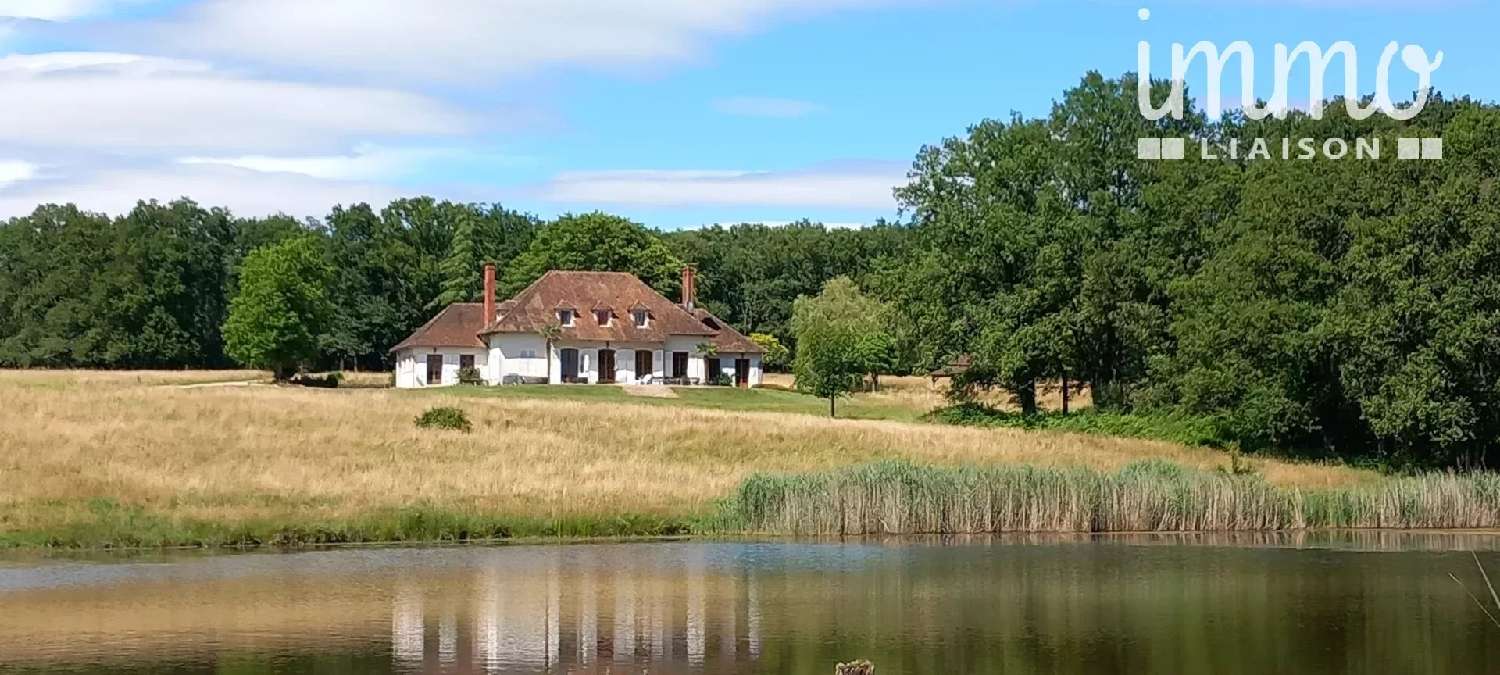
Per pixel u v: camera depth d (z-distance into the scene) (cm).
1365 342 5903
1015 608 3234
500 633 2945
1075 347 8019
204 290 14625
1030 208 8494
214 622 3031
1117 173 8412
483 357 10588
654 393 8988
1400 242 5931
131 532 4144
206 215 16012
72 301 13588
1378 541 4512
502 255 15200
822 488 4628
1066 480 4759
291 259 10931
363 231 15200
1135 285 7894
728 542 4381
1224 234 7181
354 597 3341
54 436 5178
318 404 6234
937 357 8519
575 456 5606
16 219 16038
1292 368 6475
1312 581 3612
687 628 3003
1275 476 5784
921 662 2702
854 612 3189
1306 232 6431
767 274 16388
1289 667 2658
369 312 14025
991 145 8669
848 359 8581
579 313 10000
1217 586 3531
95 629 2950
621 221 13550
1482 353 5859
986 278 8412
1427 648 2823
